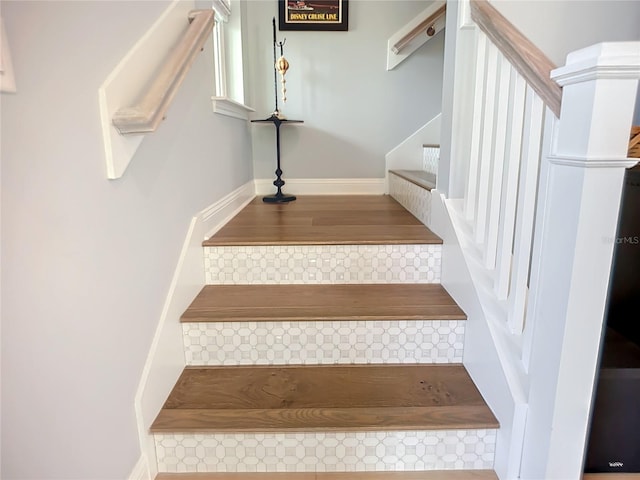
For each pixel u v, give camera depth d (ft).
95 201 2.97
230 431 3.82
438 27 9.57
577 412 3.08
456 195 5.57
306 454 3.89
